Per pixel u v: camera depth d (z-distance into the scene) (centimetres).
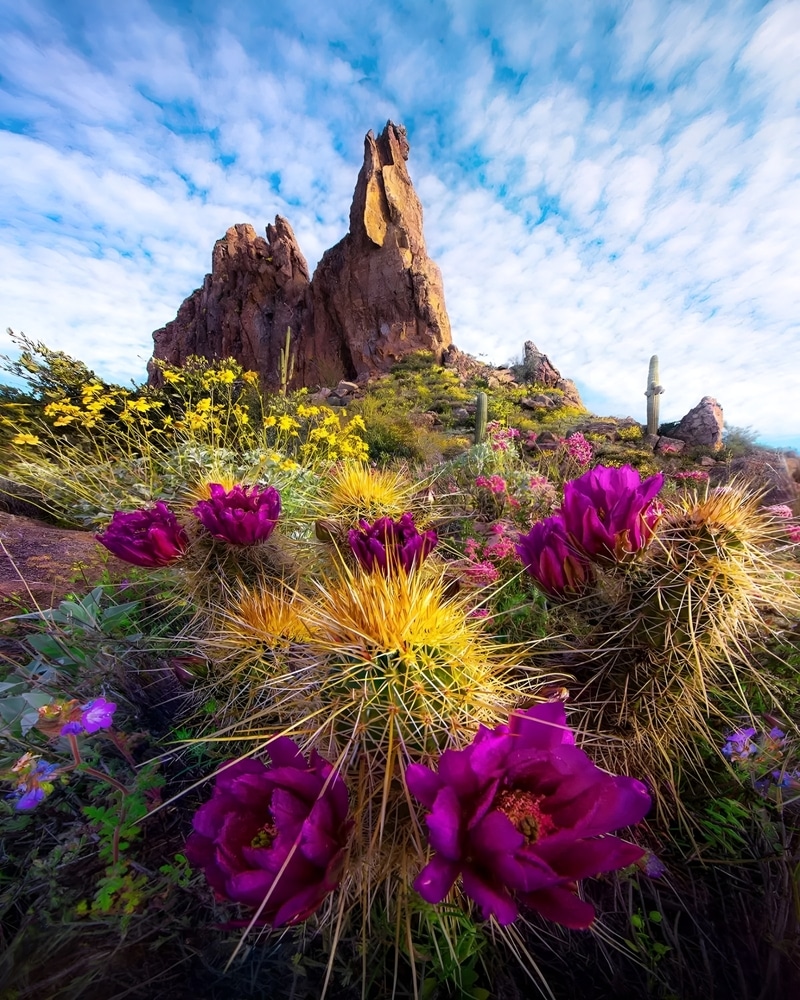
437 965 94
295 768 88
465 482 461
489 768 80
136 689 165
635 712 130
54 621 178
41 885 105
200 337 3953
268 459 434
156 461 474
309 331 3366
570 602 135
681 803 126
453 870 73
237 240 3741
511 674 135
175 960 97
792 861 106
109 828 108
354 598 108
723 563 124
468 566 214
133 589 248
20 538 335
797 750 127
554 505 345
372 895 95
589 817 75
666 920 107
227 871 76
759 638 161
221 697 160
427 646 102
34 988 90
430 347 2981
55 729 112
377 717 96
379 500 228
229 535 170
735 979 99
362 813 92
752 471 384
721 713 141
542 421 1608
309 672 115
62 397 642
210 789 139
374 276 3067
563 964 104
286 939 100
